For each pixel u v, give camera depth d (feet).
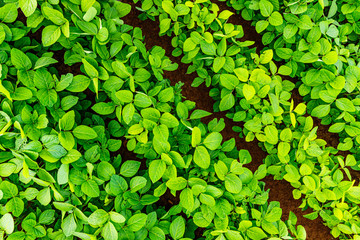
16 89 6.79
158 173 6.98
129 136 7.32
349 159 8.05
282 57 7.96
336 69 7.75
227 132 8.87
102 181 6.92
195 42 7.59
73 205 6.97
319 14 7.93
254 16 8.30
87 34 7.07
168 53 8.79
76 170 6.88
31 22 6.98
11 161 6.78
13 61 6.71
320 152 7.81
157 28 8.73
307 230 8.98
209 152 7.40
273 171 8.04
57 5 7.06
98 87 7.16
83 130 6.91
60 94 7.07
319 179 7.77
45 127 6.86
